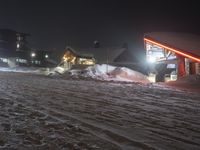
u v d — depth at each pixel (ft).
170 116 31.48
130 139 20.83
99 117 29.14
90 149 18.06
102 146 18.78
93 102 40.68
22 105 35.14
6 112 29.99
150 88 69.41
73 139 20.31
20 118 27.07
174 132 23.81
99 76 117.50
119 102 41.63
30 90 54.54
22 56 256.52
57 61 270.87
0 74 118.11
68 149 17.93
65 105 36.60
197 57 86.74
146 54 110.22
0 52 245.04
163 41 100.73
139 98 47.57
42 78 98.32
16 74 123.95
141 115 31.37
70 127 24.11
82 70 132.77
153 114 32.35
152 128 25.03
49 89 58.08
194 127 26.04
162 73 113.29
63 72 145.07
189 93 59.31
